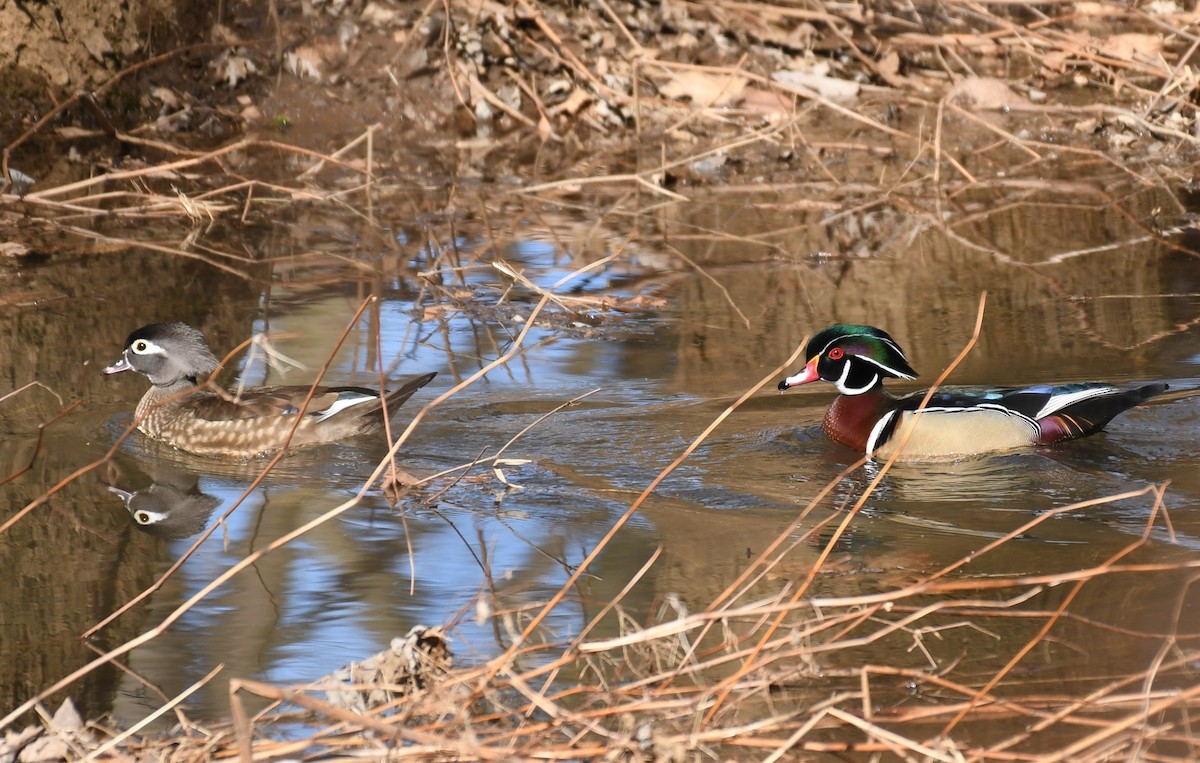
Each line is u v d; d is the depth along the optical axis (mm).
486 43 25406
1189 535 9781
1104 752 6477
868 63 26406
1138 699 7012
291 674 7840
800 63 26266
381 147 23375
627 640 7043
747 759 6840
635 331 15109
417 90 24422
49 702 7578
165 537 10117
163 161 22219
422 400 13156
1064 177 21672
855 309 15648
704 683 7594
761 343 14609
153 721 7359
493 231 19094
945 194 21016
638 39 26453
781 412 13031
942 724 7180
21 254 17484
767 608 7422
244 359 13992
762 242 18656
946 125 24703
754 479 11320
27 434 12430
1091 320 14984
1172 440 11938
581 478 11336
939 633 8211
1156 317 14992
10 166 21297
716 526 10250
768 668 7645
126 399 13391
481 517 10492
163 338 12922
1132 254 17625
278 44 24516
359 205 20406
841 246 18406
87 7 23016
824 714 6625
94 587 9148
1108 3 28734
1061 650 7930
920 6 28625
